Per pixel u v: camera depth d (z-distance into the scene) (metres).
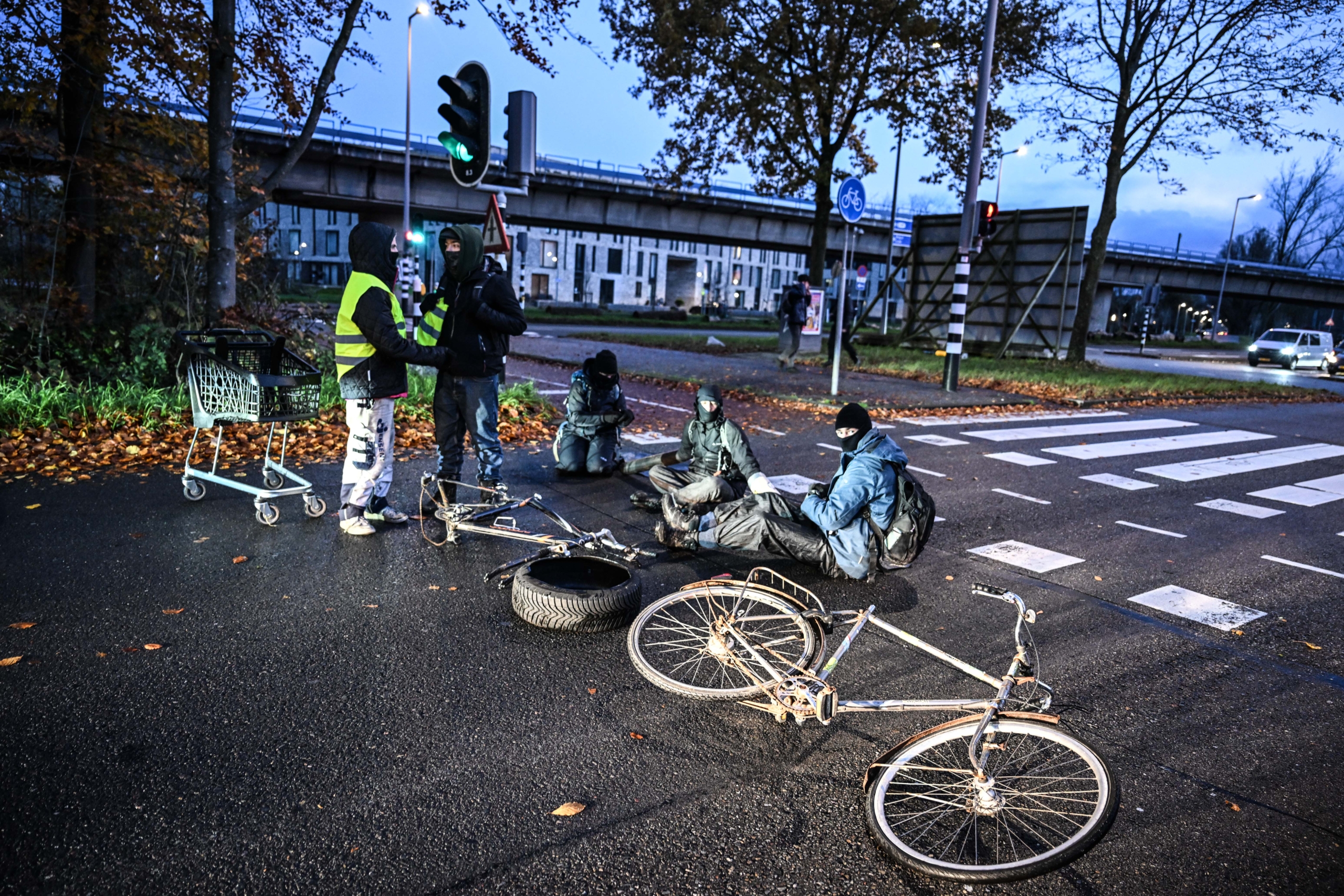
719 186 42.62
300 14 11.88
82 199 11.91
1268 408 16.20
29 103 10.87
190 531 5.41
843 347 19.77
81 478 6.54
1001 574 5.34
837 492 4.62
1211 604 4.95
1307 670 4.09
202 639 3.86
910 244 26.09
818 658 3.31
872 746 3.22
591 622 4.05
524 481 7.31
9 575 4.50
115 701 3.27
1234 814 2.88
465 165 8.74
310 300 37.22
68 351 10.03
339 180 32.91
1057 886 2.48
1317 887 2.51
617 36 22.42
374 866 2.42
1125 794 2.97
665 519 5.34
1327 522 6.98
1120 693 3.77
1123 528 6.58
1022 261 23.33
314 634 3.98
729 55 21.86
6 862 2.36
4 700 3.23
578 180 38.41
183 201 12.50
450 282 5.88
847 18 21.27
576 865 2.47
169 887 2.30
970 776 2.73
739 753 3.13
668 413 11.64
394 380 5.28
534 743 3.12
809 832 2.68
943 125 22.92
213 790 2.74
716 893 2.38
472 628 4.13
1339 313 86.06
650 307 81.12
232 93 11.51
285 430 5.75
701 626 3.70
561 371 16.61
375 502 5.68
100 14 10.28
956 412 12.82
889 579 5.16
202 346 5.43
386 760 2.96
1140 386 17.38
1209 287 63.53
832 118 22.61
